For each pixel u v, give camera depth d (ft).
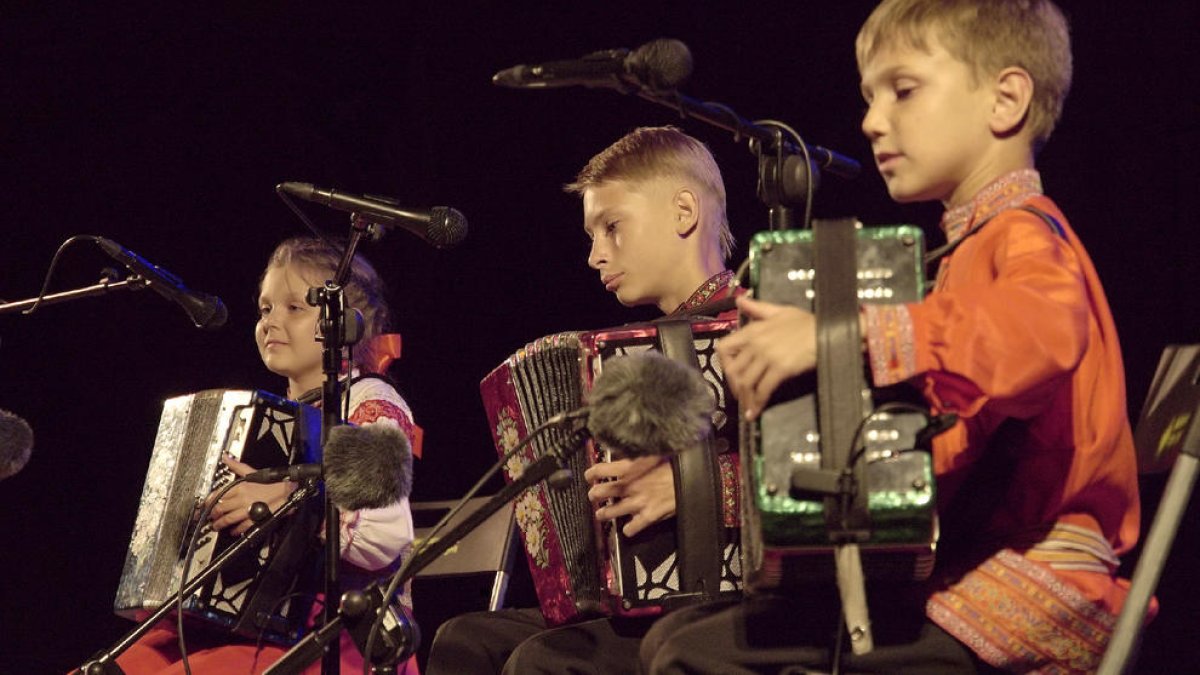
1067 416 15.39
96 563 49.73
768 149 17.89
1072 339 13.93
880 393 14.61
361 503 19.80
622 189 25.70
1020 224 15.42
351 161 46.93
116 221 48.32
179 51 47.29
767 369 14.39
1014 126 16.56
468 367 46.32
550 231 45.73
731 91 40.81
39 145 48.08
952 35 16.52
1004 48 16.49
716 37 41.11
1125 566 32.63
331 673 21.06
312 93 46.93
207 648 25.07
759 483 14.47
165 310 48.98
